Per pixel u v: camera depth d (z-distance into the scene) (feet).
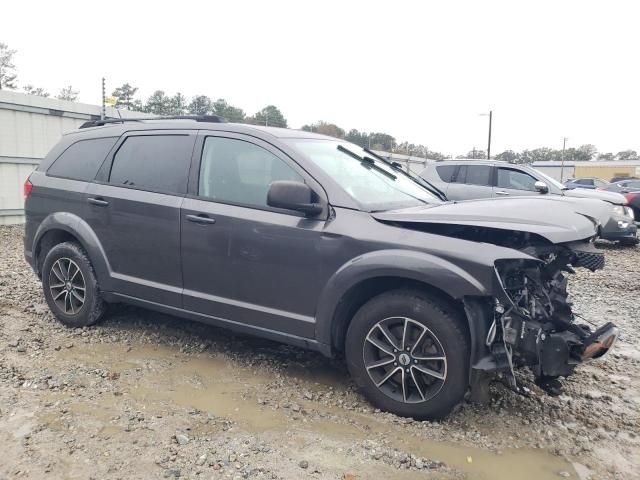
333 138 15.56
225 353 14.89
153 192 14.56
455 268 10.54
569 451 10.52
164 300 14.44
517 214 11.10
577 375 14.39
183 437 10.25
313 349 12.39
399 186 14.48
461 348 10.73
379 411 11.71
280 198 11.70
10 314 17.47
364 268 11.31
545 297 11.62
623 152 354.95
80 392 12.12
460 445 10.53
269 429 10.84
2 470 9.09
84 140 16.76
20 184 39.78
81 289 16.15
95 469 9.21
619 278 27.45
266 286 12.75
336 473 9.39
